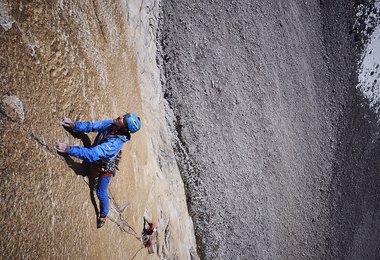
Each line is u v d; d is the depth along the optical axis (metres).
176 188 11.30
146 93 9.88
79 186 4.27
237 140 14.86
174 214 10.04
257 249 15.78
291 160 18.70
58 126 3.85
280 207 17.83
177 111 12.49
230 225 14.25
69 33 4.30
